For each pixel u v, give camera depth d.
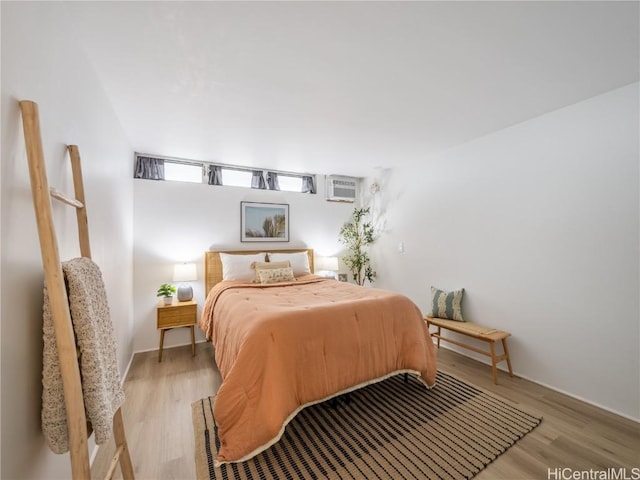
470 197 2.99
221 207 3.67
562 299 2.25
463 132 2.76
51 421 0.89
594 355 2.07
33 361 0.94
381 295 2.40
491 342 2.42
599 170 2.06
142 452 1.56
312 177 4.37
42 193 0.84
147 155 3.30
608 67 1.73
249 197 3.86
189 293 3.14
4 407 0.79
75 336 0.94
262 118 2.40
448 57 1.63
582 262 2.15
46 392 0.88
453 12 1.30
